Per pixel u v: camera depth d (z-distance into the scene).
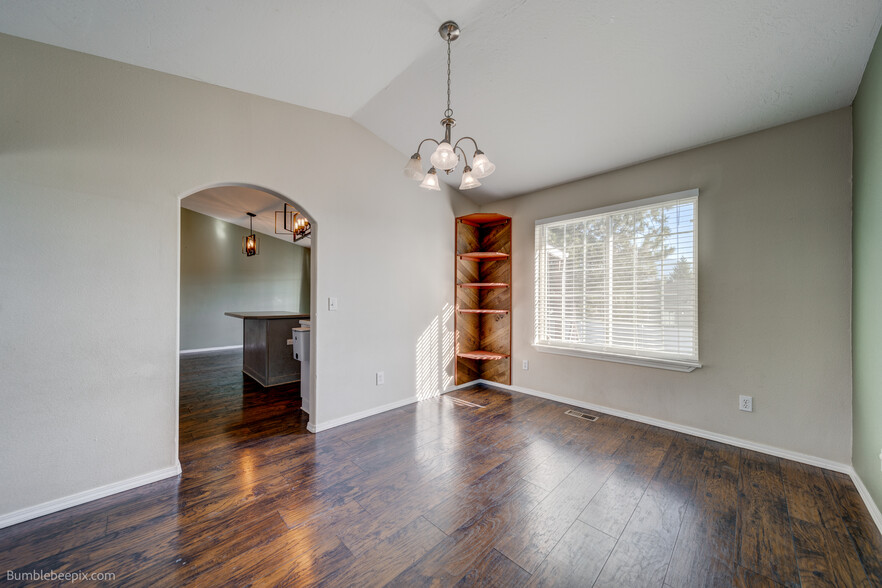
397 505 1.85
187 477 2.13
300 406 3.52
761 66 1.94
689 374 2.77
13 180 1.71
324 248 2.86
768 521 1.71
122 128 1.99
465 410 3.35
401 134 3.16
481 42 2.02
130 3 1.59
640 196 3.05
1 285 1.69
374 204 3.23
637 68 2.06
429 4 1.74
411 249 3.57
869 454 1.82
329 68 2.24
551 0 1.73
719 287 2.62
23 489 1.73
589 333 3.38
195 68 2.13
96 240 1.91
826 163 2.21
